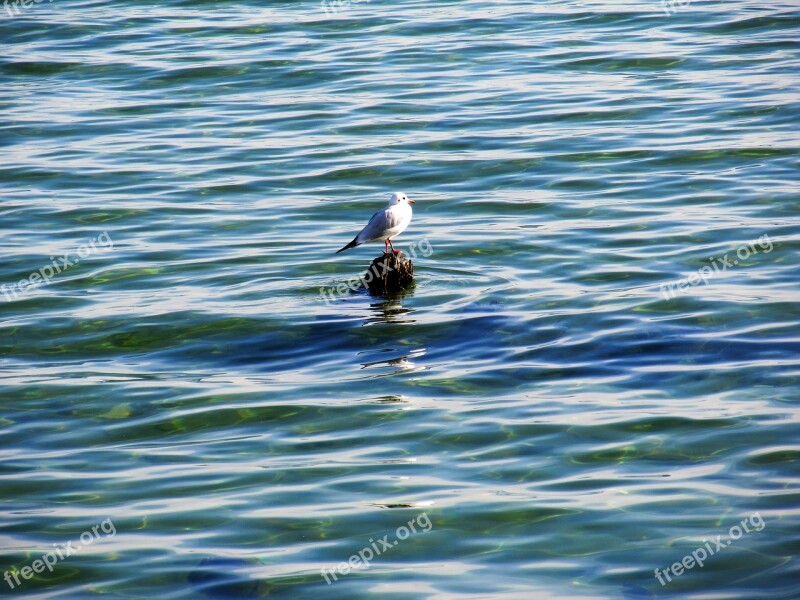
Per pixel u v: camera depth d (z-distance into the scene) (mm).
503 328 17016
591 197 23031
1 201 23812
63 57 35594
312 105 30281
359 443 13445
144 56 35594
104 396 15211
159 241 21562
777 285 18000
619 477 12242
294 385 15383
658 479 12156
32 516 11852
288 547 11062
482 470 12562
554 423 13680
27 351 16953
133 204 23594
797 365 14984
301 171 25359
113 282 19656
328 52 35406
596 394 14508
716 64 32281
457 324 17250
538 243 20734
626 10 39156
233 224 22422
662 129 27031
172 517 11750
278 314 18047
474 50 35125
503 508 11648
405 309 18016
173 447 13578
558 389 14758
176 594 10297
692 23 36844
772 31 35250
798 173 23516
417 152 26266
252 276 19766
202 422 14297
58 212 23219
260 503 11977
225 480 12586
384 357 16266
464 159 25703
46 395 15305
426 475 12508
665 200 22578
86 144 27750
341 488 12258
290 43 36625
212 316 18031
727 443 12914
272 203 23547
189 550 11055
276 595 10203
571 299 17984
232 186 24531
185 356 16672
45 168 25969
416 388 15055
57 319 18062
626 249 20125
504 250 20500
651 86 30562
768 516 11250
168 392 15289
